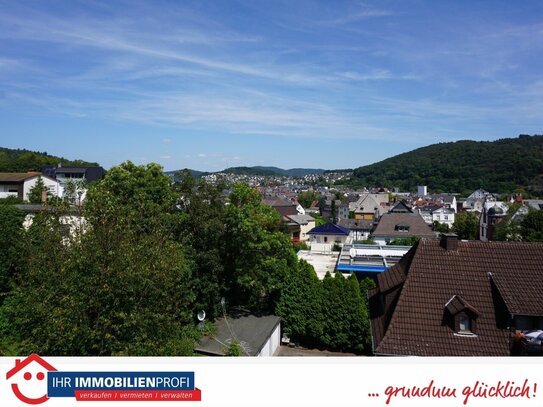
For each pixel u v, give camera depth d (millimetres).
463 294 16812
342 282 24797
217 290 24859
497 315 16047
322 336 24656
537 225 51750
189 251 23688
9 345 19453
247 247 25438
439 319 16250
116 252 14859
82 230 16625
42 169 86188
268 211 27641
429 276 17594
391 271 20688
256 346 21266
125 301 14773
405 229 66250
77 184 40562
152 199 31172
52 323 13812
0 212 26391
